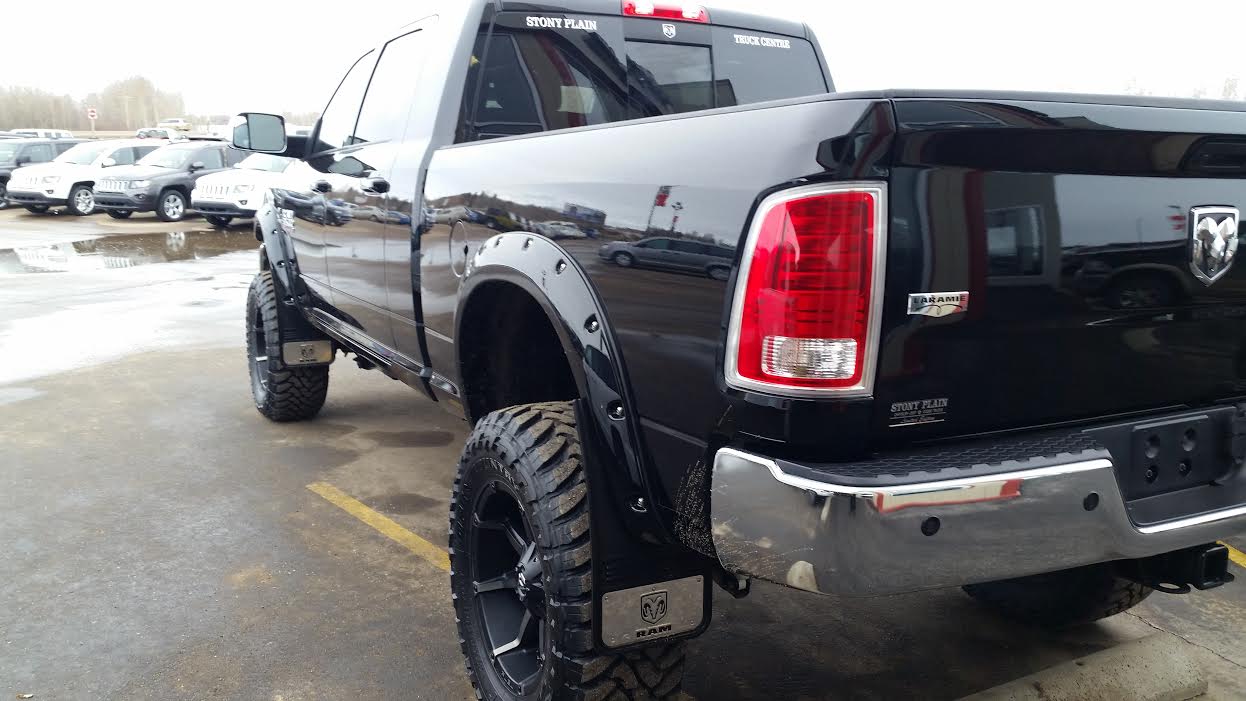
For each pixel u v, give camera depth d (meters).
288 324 4.94
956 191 1.68
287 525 3.89
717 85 3.87
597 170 2.17
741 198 1.72
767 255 1.66
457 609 2.56
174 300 9.88
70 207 20.58
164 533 3.79
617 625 2.07
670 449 1.95
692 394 1.86
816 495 1.60
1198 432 2.11
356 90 4.31
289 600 3.22
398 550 3.65
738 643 2.99
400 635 2.99
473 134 3.32
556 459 2.15
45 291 10.43
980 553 1.70
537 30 3.42
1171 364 2.03
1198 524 1.98
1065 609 2.91
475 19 3.31
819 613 3.20
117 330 8.16
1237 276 2.04
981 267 1.72
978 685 2.74
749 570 1.73
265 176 17.73
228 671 2.77
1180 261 1.95
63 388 6.12
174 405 5.75
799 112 1.66
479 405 2.77
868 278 1.62
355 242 3.87
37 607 3.15
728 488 1.73
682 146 1.91
